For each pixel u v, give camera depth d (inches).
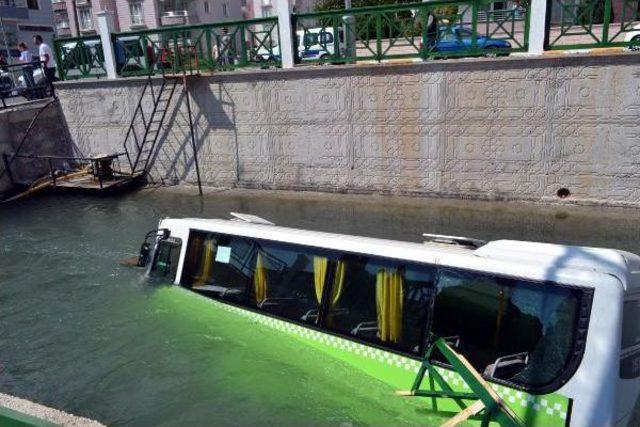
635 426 169.9
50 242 428.8
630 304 146.5
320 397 186.2
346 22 503.8
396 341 181.8
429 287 175.9
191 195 570.6
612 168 439.2
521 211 448.5
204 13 1996.8
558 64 434.6
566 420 144.5
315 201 518.3
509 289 158.9
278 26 524.7
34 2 1861.5
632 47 443.8
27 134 620.7
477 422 157.1
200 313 238.4
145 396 197.9
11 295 307.7
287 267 214.2
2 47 1739.7
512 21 451.2
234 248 235.5
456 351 167.5
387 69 489.4
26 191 604.7
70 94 645.9
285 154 553.6
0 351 239.6
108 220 492.4
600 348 140.9
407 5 471.2
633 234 384.5
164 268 268.8
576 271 149.6
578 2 431.5
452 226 423.8
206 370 207.8
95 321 258.5
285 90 534.6
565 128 445.4
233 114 565.0
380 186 521.7
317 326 201.9
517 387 152.9
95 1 1953.7
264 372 201.5
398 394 177.2
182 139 598.5
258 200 535.2
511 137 464.1
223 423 180.4
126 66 608.1
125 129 627.8
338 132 524.7
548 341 150.1
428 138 492.4
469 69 462.0
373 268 189.5
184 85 557.3
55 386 208.8
